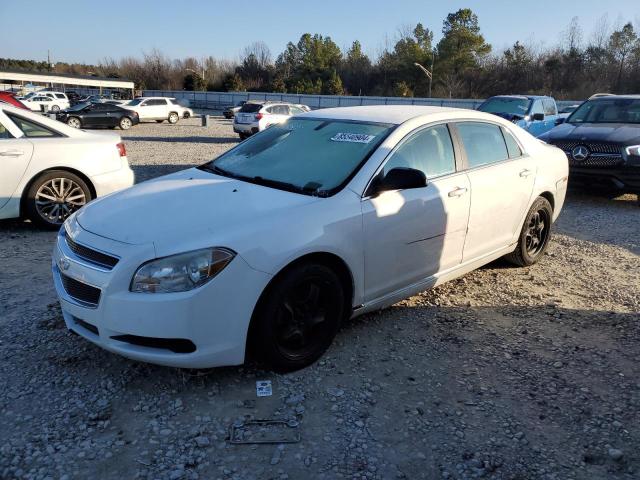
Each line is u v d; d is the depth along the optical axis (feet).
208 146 60.54
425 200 12.67
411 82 249.34
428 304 14.57
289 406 9.87
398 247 12.25
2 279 15.46
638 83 210.18
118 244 9.78
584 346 12.49
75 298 10.23
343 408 9.88
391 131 12.80
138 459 8.45
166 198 11.37
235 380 10.61
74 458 8.41
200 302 9.39
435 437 9.21
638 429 9.53
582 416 9.87
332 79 257.14
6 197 19.72
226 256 9.56
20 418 9.32
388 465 8.51
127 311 9.38
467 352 12.09
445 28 242.78
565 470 8.52
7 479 7.93
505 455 8.82
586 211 27.07
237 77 261.24
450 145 13.93
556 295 15.49
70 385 10.31
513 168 15.60
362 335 12.64
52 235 20.21
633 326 13.56
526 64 236.22
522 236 16.67
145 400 9.92
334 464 8.48
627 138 27.61
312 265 10.59
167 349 9.65
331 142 13.12
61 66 399.24
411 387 10.64
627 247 20.65
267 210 10.57
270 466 8.39
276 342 10.44
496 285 16.14
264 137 14.65
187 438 8.95
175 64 323.98
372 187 11.78
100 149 21.52
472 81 239.50
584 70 223.30
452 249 13.87
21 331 12.31
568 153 28.86
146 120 106.52
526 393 10.56
